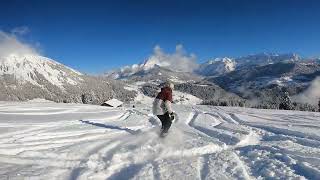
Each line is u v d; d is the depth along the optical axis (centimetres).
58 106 2489
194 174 581
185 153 757
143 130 1085
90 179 555
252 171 617
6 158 670
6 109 1900
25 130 1005
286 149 802
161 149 766
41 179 543
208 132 1127
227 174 585
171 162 665
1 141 822
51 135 949
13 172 572
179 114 1927
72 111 1941
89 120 1385
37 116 1488
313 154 750
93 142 859
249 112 2484
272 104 7844
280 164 650
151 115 1741
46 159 671
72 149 761
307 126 1388
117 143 852
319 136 1010
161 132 949
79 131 1028
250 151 778
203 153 782
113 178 570
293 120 1709
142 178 557
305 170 607
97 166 635
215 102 9612
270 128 1266
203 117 1734
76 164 644
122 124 1263
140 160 690
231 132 1101
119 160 676
